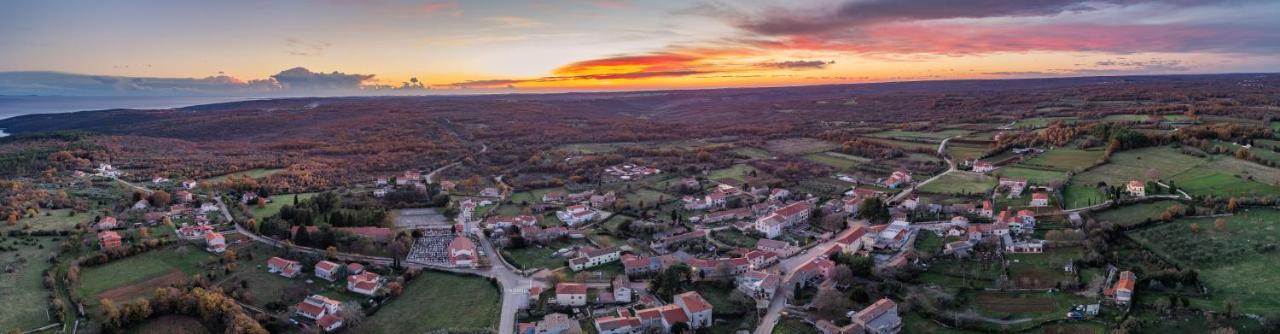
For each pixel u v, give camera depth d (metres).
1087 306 139.62
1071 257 173.38
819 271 173.12
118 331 142.88
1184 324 131.88
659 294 166.12
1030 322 138.50
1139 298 144.75
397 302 164.38
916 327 141.75
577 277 176.25
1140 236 182.75
